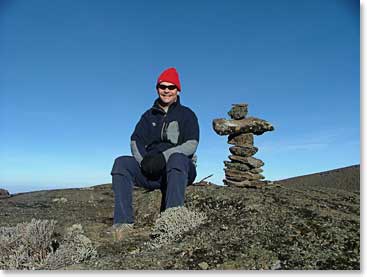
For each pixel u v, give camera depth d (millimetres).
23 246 2182
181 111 2631
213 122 4461
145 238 2523
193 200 3375
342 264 1873
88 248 2217
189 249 2088
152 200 3529
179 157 2426
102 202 4633
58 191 5586
